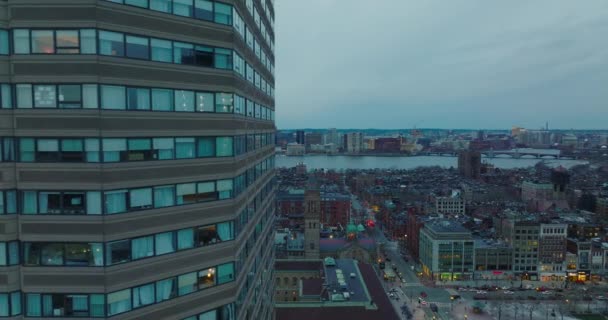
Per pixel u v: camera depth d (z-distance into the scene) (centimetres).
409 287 19588
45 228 2836
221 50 3422
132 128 2942
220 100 3447
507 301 17912
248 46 4228
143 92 3003
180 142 3225
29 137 2805
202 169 3359
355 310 11019
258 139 5019
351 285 13112
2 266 2834
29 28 2756
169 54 3125
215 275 3503
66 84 2773
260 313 5381
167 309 3186
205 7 3309
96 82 2769
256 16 4747
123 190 2925
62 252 2859
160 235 3134
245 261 4191
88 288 2861
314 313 10862
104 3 2788
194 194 3331
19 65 2764
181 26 3167
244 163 4069
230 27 3441
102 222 2825
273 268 7075
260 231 5294
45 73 2764
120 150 2900
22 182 2817
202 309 3412
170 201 3183
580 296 18038
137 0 2944
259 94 5038
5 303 2859
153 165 3056
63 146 2803
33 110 2783
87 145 2802
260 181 5225
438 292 18875
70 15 2739
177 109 3189
